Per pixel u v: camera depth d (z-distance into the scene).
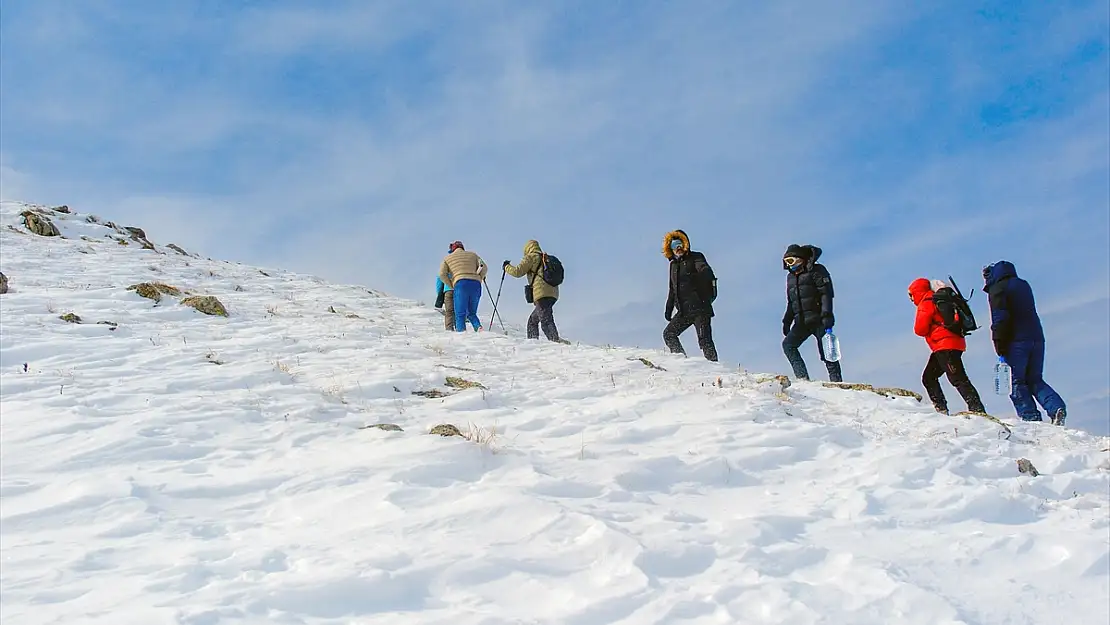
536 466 6.06
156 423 6.73
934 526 5.49
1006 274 9.60
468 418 7.57
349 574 4.01
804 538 5.00
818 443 7.13
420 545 4.48
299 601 3.78
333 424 7.10
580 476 5.92
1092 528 5.61
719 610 3.90
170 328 10.94
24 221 20.16
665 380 9.59
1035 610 4.36
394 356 10.27
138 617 3.48
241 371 8.68
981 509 5.82
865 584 4.29
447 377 9.09
